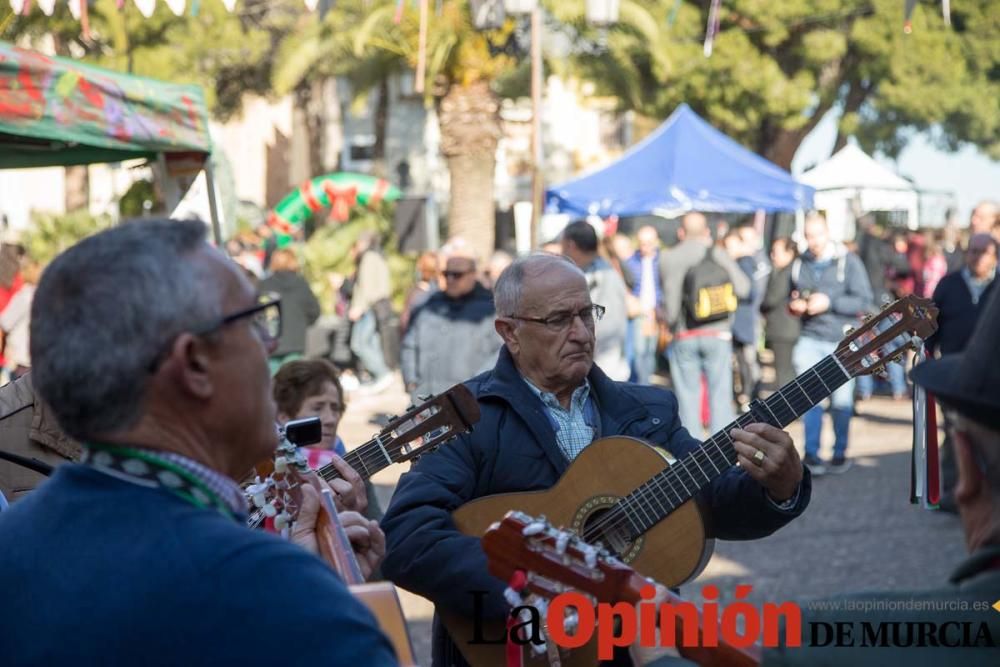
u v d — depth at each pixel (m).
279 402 4.70
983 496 1.63
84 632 1.62
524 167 33.25
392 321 17.00
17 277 12.76
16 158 6.47
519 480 3.32
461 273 8.30
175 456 1.73
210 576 1.62
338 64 25.08
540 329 3.38
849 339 3.18
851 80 27.41
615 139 34.28
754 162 16.17
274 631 1.60
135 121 5.83
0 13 6.72
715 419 10.67
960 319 9.42
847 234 21.48
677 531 3.18
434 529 3.22
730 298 10.61
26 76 5.24
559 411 3.43
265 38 23.97
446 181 33.53
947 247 18.45
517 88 25.41
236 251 15.20
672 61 24.31
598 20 11.41
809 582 6.95
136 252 1.72
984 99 26.30
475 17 11.27
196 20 22.28
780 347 11.01
